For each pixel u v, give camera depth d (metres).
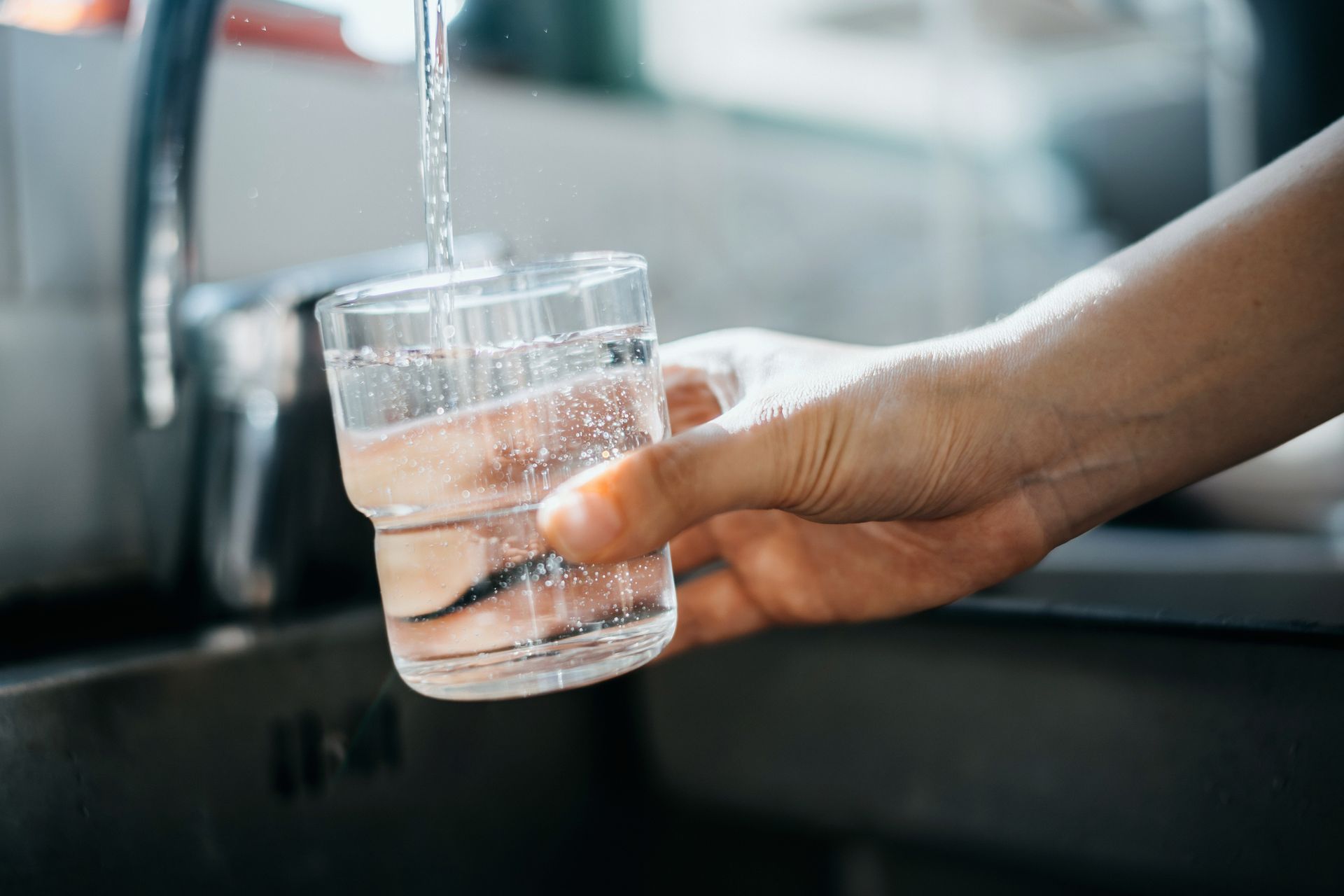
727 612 0.52
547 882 0.56
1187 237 0.45
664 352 0.53
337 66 0.74
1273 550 0.64
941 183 1.62
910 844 0.53
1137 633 0.46
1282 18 1.03
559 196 0.96
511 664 0.39
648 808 0.59
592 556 0.37
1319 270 0.43
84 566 0.62
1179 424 0.44
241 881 0.48
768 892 0.59
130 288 0.55
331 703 0.51
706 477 0.38
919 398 0.42
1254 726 0.46
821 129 1.40
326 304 0.41
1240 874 0.46
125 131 0.55
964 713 0.52
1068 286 0.46
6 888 0.44
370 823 0.51
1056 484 0.45
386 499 0.40
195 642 0.51
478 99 0.87
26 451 0.60
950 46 1.63
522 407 0.39
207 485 0.55
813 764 0.55
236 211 0.69
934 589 0.49
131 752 0.47
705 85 1.19
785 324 1.31
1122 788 0.49
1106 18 1.42
